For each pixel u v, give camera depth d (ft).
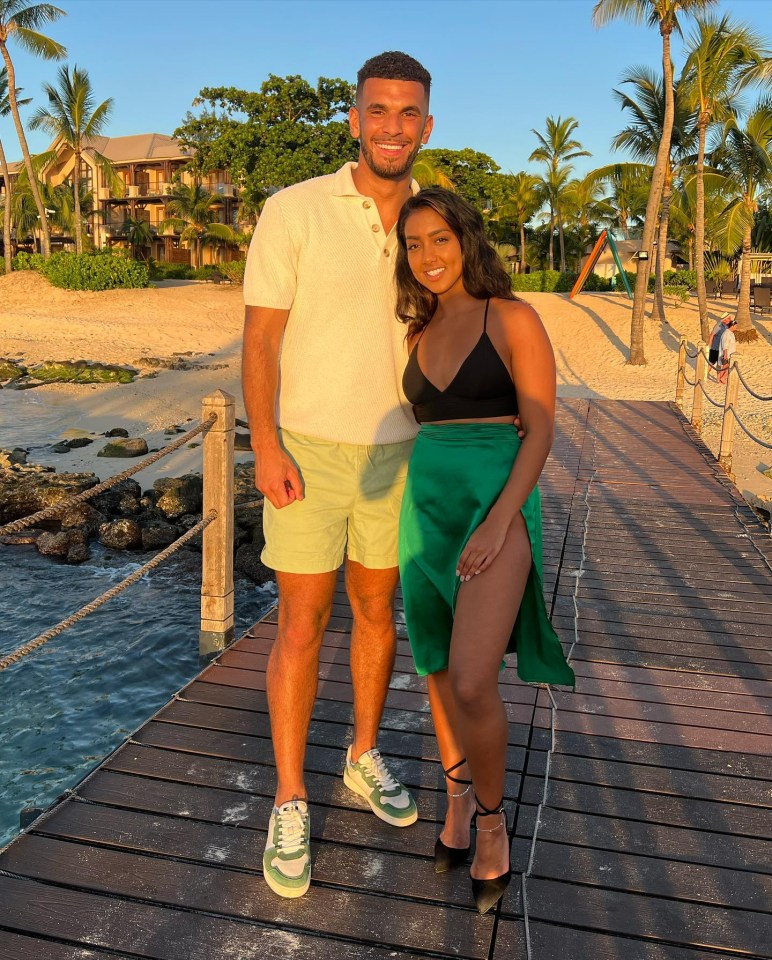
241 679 12.37
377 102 7.07
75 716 17.19
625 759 10.41
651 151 97.14
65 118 123.54
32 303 101.35
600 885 8.05
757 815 9.28
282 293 7.40
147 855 8.30
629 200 145.28
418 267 7.23
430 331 7.46
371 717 8.86
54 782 14.83
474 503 7.07
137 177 170.81
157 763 9.96
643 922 7.57
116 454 43.11
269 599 23.68
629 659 13.69
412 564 7.52
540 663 7.30
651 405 47.78
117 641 20.79
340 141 129.18
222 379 66.39
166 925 7.40
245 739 10.57
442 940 7.30
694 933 7.45
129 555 27.91
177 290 116.67
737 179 84.99
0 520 31.35
